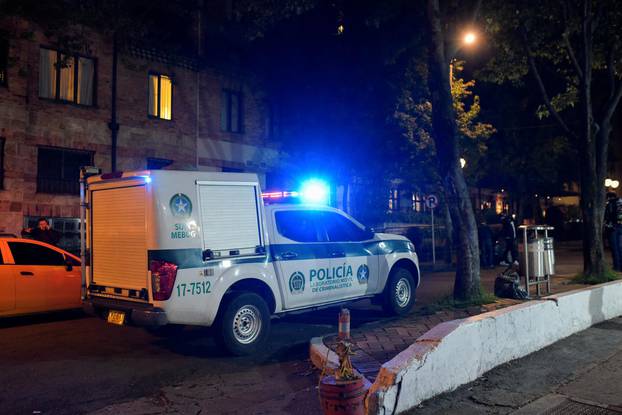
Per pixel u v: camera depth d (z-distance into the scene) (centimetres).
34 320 999
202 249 705
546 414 489
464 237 912
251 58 2036
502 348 637
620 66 1338
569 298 791
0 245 937
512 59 1455
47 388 595
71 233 1625
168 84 1895
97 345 795
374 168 1783
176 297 672
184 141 1919
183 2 1872
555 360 660
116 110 1736
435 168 1870
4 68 1501
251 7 1351
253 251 759
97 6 1474
